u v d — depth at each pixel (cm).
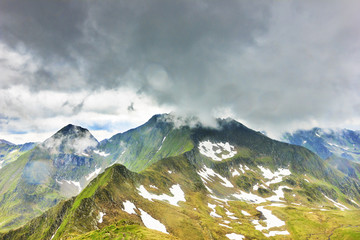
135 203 14600
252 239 14538
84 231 10275
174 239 8875
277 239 15775
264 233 16575
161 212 14650
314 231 17362
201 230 13700
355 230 16650
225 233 14450
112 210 12625
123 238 8188
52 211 16938
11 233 16475
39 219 16950
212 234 13675
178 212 15550
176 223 13812
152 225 12688
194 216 15625
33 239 15362
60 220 15212
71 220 10819
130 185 16862
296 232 17225
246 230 15975
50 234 14438
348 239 15600
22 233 16225
